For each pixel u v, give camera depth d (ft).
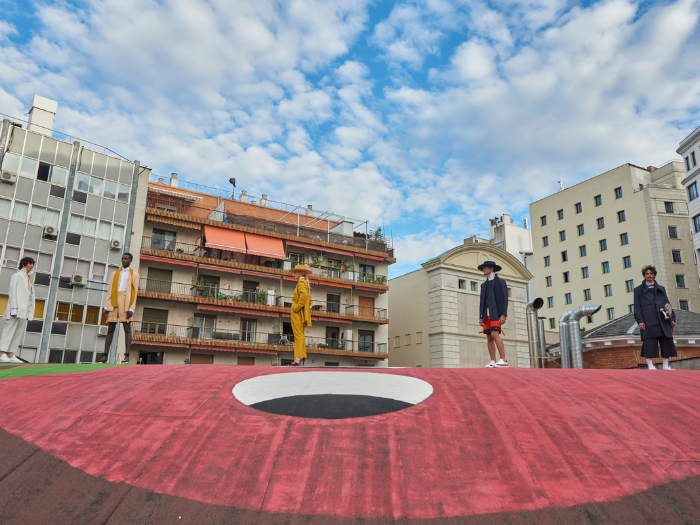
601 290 185.16
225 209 134.72
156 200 124.47
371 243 151.84
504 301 31.83
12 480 14.62
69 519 13.20
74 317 97.40
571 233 198.80
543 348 63.36
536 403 19.44
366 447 16.40
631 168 183.21
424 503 13.79
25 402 19.85
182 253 117.60
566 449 15.98
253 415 18.70
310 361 128.36
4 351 33.35
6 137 95.81
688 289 167.53
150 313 114.11
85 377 23.54
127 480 14.69
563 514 13.19
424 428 17.61
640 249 174.60
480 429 17.43
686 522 12.79
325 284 136.98
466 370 25.88
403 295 153.58
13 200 94.63
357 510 13.57
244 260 130.93
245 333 123.13
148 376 23.65
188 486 14.44
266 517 13.33
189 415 18.71
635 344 76.48
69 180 101.60
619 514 13.11
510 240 221.87
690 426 17.07
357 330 138.92
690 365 47.11
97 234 103.50
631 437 16.52
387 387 21.97
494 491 14.15
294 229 139.85
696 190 129.39
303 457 15.83
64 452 16.03
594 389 20.84
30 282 35.35
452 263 143.33
